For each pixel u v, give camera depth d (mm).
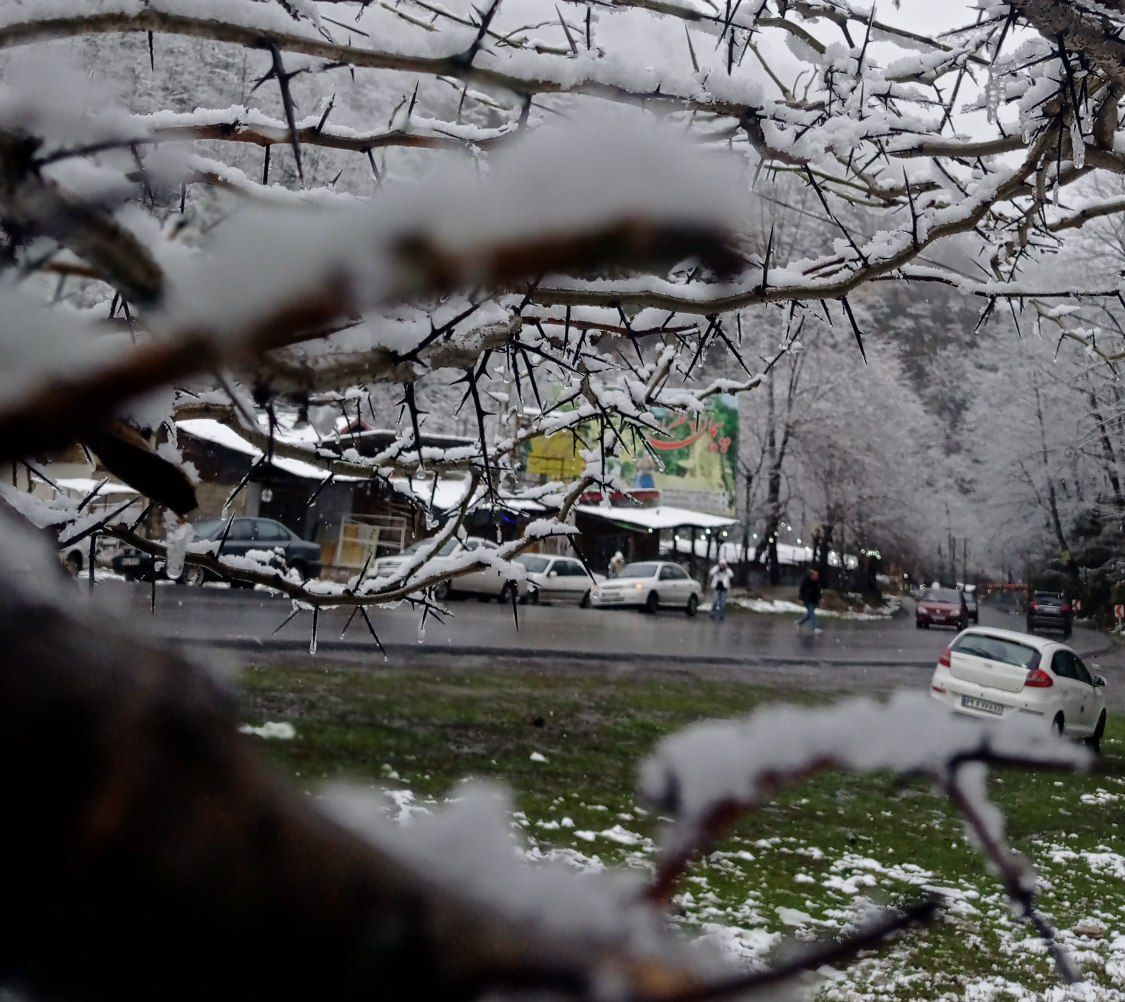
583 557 3291
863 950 317
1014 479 42375
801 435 42375
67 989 188
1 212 331
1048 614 38000
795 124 2631
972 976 5496
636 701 12586
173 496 1239
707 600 39688
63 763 183
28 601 189
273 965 209
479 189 177
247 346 194
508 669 14227
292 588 3014
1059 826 9164
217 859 201
